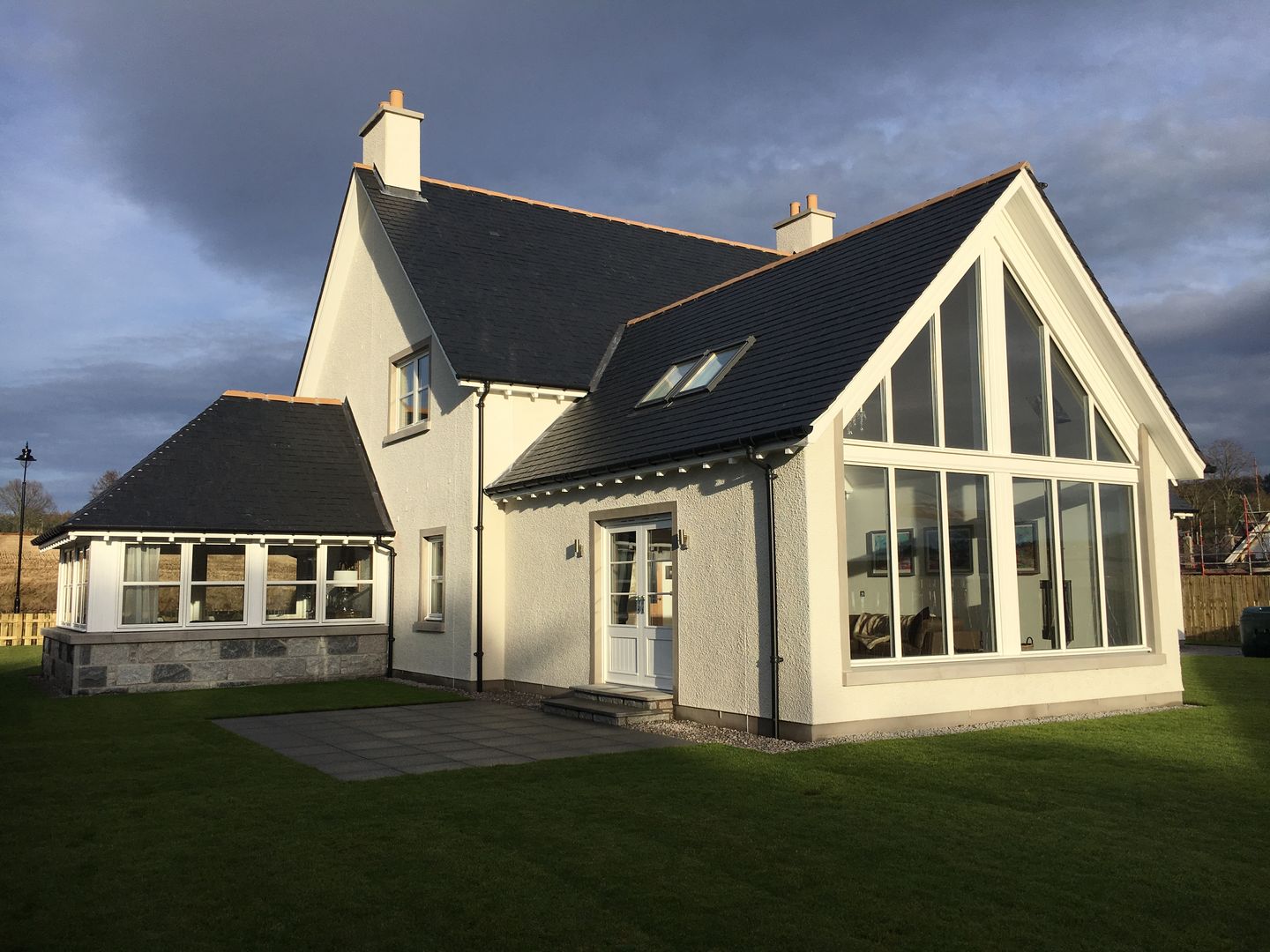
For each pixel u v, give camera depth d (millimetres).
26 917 5633
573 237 21781
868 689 11273
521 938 5273
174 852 6809
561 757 10211
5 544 37531
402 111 20766
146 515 16953
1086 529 13742
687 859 6559
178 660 17141
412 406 19234
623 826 7375
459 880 6176
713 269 23094
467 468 16750
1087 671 13266
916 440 12125
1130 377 13844
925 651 11891
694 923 5457
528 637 16031
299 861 6574
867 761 9711
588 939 5254
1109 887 5996
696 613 12500
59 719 13234
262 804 8156
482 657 16375
